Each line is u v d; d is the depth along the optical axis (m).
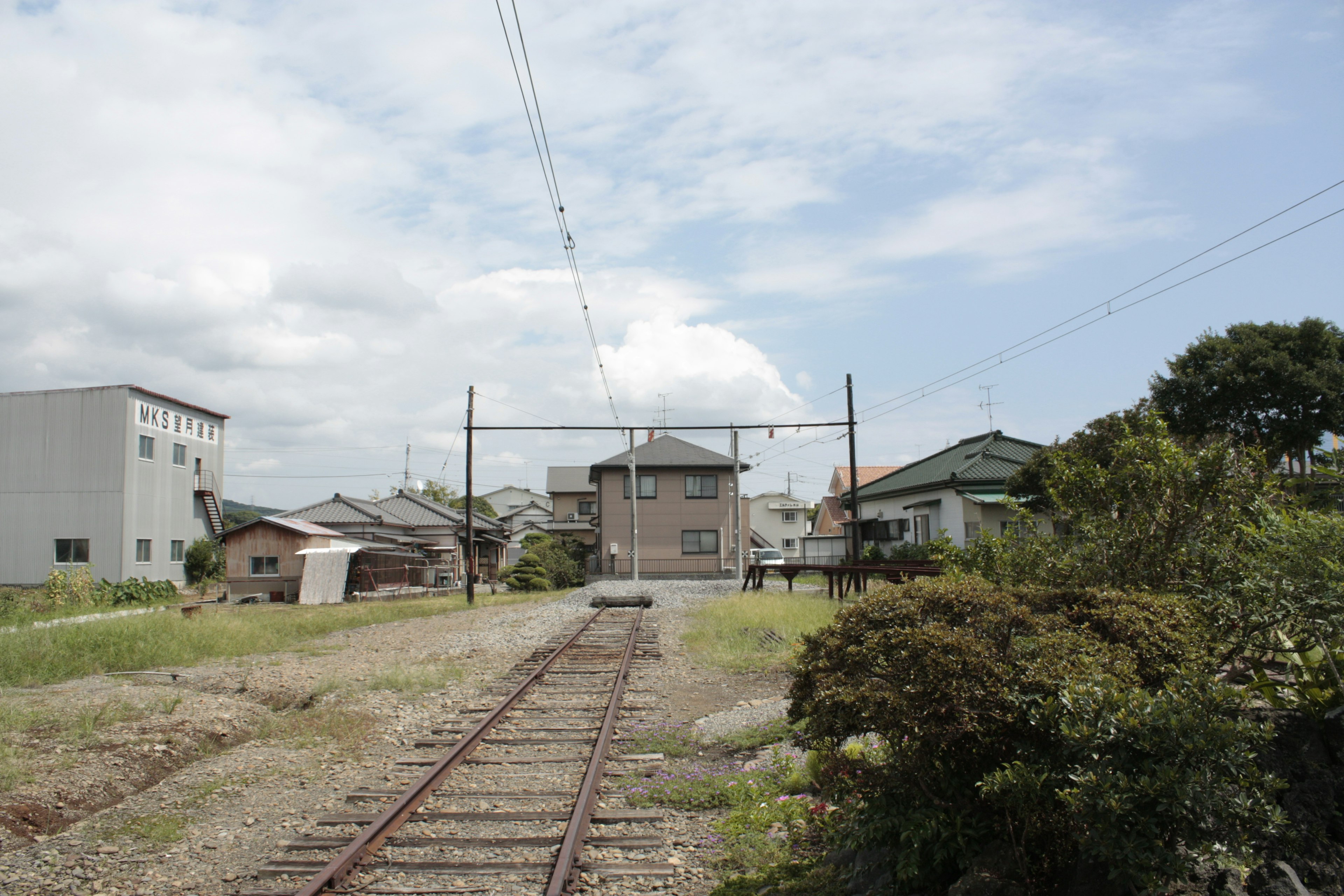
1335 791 3.94
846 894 4.32
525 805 6.11
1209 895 3.43
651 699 10.11
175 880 4.89
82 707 9.31
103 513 32.38
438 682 11.36
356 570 32.88
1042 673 3.86
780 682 11.20
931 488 32.81
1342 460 5.31
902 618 4.48
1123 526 5.84
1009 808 3.88
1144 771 3.40
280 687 11.11
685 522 40.88
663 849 5.29
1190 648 4.25
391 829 5.54
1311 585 4.47
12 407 32.72
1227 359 21.59
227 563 31.55
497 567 53.00
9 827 5.77
